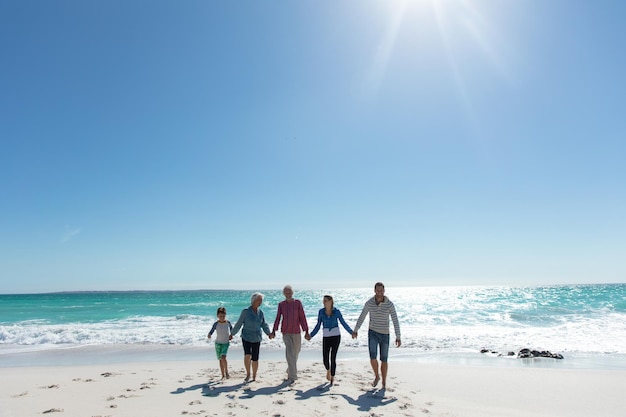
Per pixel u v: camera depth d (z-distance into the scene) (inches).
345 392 273.0
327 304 305.7
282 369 370.3
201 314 1202.6
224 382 307.3
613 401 277.3
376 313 297.6
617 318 944.3
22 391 285.1
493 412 244.8
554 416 241.9
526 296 2299.5
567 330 744.3
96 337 668.7
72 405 245.0
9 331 722.8
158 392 276.4
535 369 386.9
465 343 602.5
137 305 1658.5
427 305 1531.7
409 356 500.1
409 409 237.3
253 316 312.2
